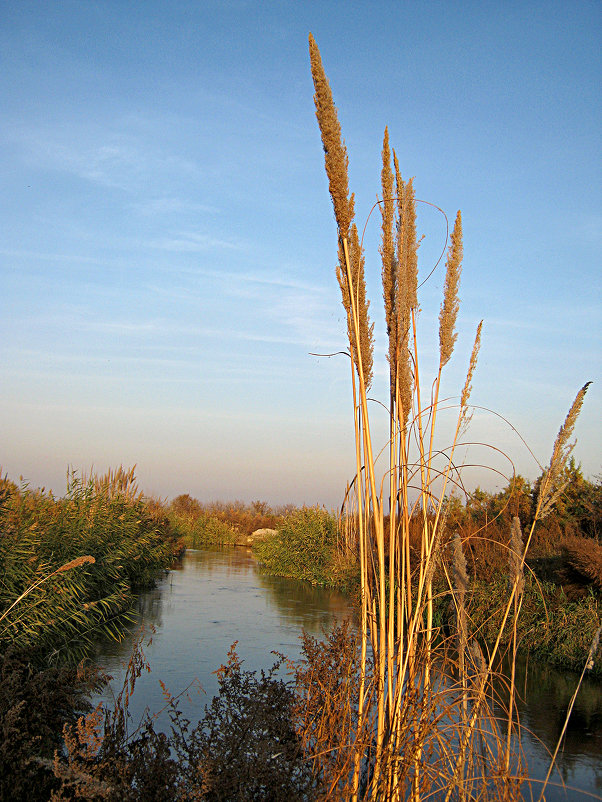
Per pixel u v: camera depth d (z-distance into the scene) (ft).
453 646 13.04
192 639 31.58
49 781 11.04
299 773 11.44
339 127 10.44
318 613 41.52
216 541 127.44
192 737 12.09
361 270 11.66
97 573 35.68
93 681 13.50
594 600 32.50
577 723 20.90
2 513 27.48
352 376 11.29
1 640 22.36
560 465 11.54
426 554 11.47
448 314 12.04
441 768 11.04
